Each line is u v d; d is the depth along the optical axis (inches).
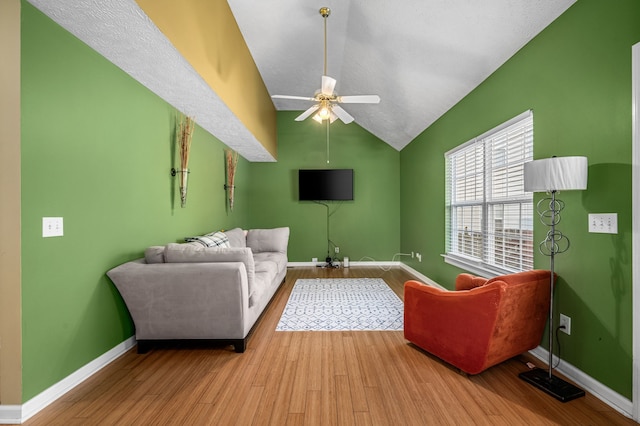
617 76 71.5
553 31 90.8
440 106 165.9
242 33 148.4
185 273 96.3
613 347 73.0
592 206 78.3
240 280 96.9
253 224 258.8
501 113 117.3
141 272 95.7
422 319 98.9
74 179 81.8
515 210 113.7
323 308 147.5
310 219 260.4
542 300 88.0
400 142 243.1
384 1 118.2
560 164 71.8
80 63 83.0
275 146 250.2
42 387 73.2
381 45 144.2
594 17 77.4
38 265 72.1
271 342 109.2
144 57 91.1
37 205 71.7
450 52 125.8
